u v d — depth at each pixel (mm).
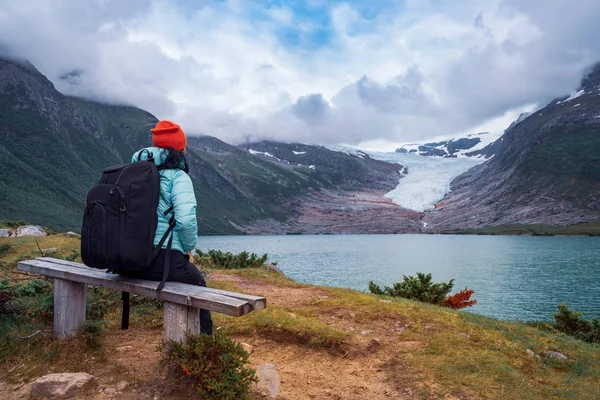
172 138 3586
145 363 3994
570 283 59062
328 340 5262
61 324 4156
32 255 9188
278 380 4078
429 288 11062
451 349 5195
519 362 5121
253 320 5809
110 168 3541
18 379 3604
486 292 51844
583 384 4680
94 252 3352
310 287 9492
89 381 3496
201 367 3295
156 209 3385
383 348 5266
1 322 4531
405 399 3979
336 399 3961
